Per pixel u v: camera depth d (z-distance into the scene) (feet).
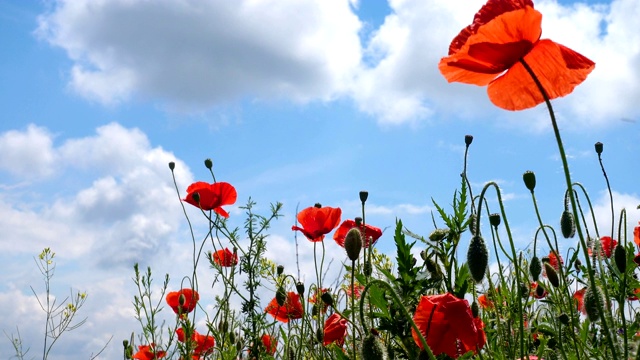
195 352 3.18
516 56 1.62
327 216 2.72
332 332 2.25
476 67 1.66
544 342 2.06
